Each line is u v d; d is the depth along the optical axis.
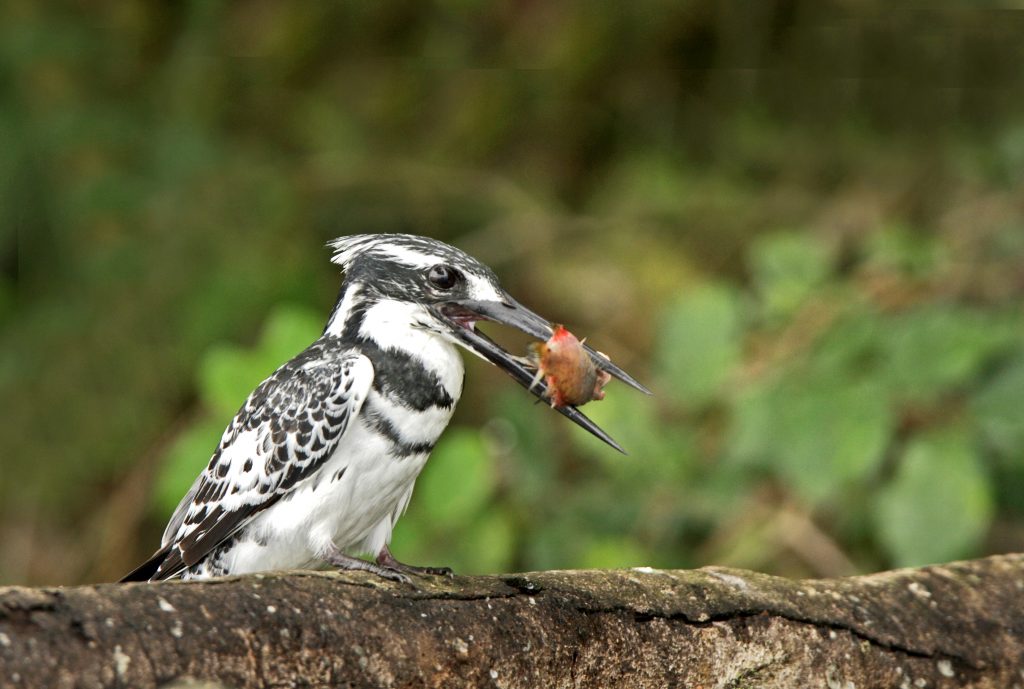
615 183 15.80
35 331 12.88
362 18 15.43
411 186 15.19
